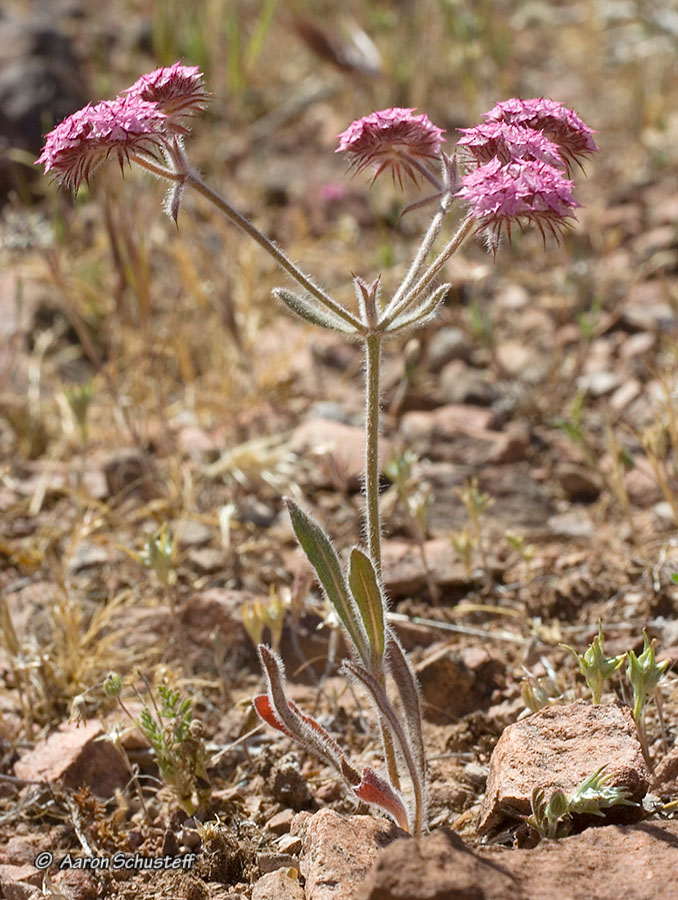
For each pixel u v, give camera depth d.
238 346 0.42
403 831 0.26
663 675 0.28
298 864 0.27
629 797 0.26
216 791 0.29
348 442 0.39
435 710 0.31
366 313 0.26
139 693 0.31
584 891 0.24
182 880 0.27
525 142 0.25
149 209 0.46
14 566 0.36
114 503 0.38
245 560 0.36
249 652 0.33
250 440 0.40
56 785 0.29
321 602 0.34
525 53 0.68
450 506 0.37
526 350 0.44
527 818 0.26
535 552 0.36
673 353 0.41
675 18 0.64
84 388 0.37
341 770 0.26
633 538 0.36
